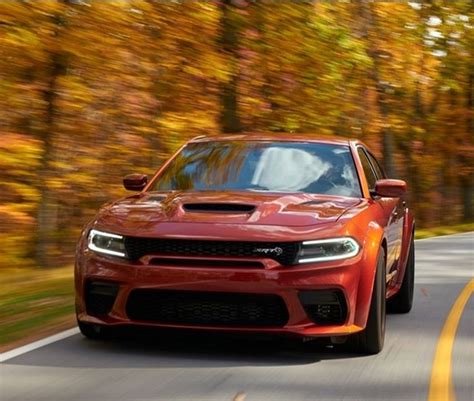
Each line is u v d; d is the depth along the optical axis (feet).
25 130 49.21
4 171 47.62
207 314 19.58
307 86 62.59
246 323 19.54
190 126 57.88
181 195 22.34
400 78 93.15
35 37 44.42
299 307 19.43
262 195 22.17
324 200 22.24
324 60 62.54
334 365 19.88
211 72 53.16
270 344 21.81
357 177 23.98
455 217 122.42
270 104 61.93
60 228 58.18
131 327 20.07
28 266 52.31
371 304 20.88
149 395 16.67
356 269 20.02
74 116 52.60
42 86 47.62
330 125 66.80
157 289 19.48
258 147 24.99
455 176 118.52
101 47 47.93
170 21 51.60
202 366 19.26
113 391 16.90
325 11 63.67
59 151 52.75
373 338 20.98
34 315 25.59
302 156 24.50
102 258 20.20
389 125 88.43
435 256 50.14
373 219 21.86
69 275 38.99
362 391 17.56
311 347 21.70
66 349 20.68
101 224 20.79
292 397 16.83
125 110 55.31
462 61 99.50
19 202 50.11
